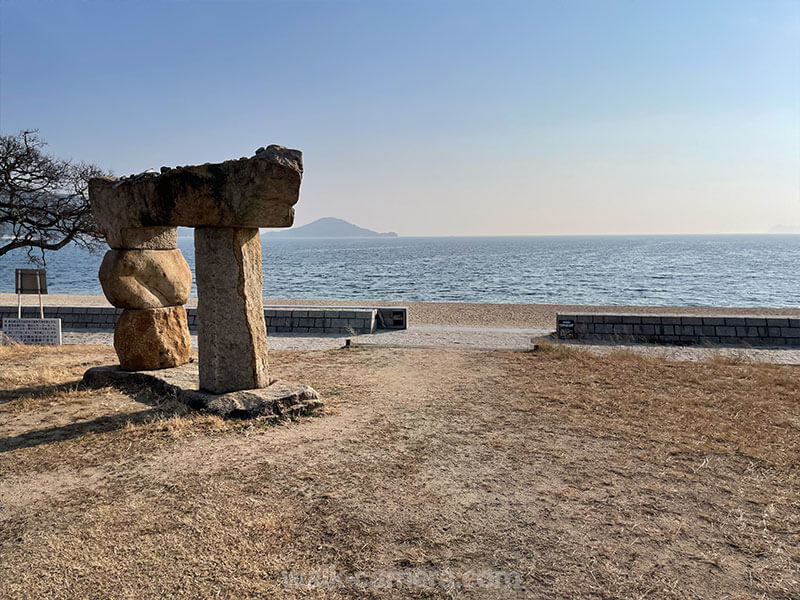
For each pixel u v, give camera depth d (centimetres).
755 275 5416
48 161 1767
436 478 488
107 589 329
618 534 395
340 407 711
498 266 7362
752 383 830
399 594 327
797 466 515
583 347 1246
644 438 590
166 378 751
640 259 8938
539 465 519
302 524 405
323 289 4378
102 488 464
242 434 593
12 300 2667
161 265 822
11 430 603
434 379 875
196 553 366
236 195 638
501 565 357
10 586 331
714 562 360
